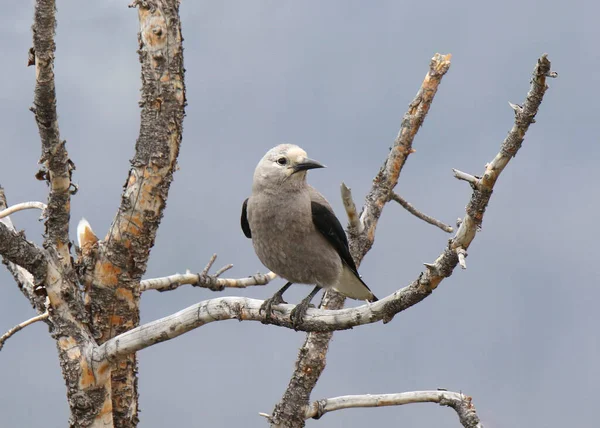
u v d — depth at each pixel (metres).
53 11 4.98
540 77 3.96
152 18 5.64
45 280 5.39
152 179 5.70
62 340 5.46
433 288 4.49
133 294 5.87
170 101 5.68
